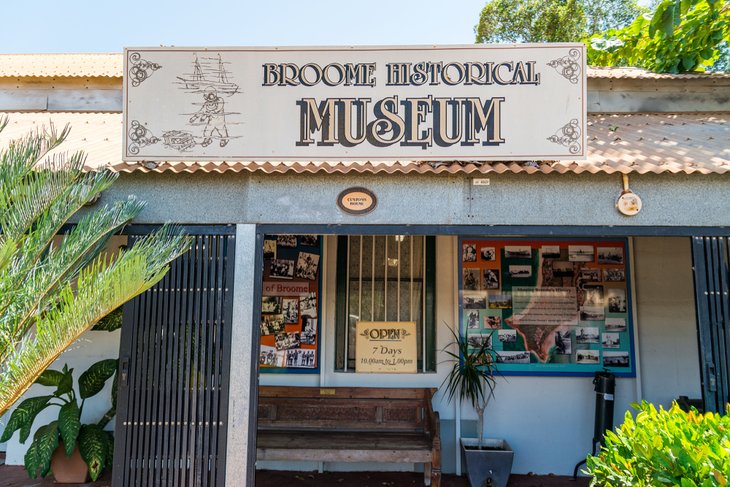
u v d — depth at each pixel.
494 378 6.27
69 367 6.43
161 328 4.59
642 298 6.34
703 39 8.01
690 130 6.22
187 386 4.51
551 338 6.27
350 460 5.38
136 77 4.75
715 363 4.43
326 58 4.75
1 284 3.68
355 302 6.48
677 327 6.30
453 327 6.37
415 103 4.70
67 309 3.52
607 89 7.36
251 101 4.74
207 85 4.75
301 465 6.27
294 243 6.49
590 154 5.08
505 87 4.68
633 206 4.53
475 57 4.71
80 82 7.50
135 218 4.70
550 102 4.65
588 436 6.16
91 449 5.61
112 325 5.77
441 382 6.29
